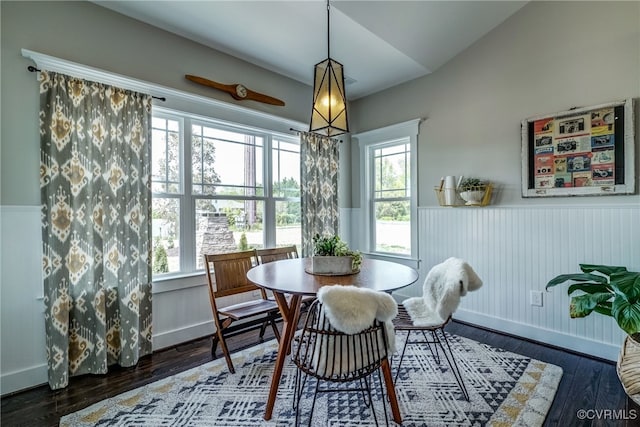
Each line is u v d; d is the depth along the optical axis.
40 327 2.07
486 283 2.99
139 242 2.40
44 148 2.04
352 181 4.23
